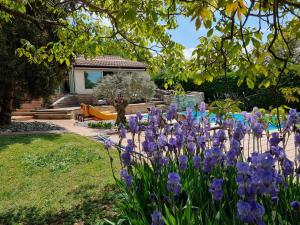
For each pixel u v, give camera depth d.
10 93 17.45
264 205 2.82
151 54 6.16
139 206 3.60
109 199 5.94
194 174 3.64
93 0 5.17
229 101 3.14
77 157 9.69
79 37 5.73
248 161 3.14
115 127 16.84
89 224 5.04
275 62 2.73
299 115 3.47
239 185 2.17
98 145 11.48
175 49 5.27
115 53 6.28
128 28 5.59
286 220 2.77
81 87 31.70
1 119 18.16
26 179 7.98
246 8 2.31
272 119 3.80
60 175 8.04
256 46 2.62
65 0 5.43
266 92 3.15
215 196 2.57
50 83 17.02
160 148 3.98
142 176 4.11
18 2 5.56
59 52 6.29
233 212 2.69
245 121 4.30
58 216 5.51
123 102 17.06
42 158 9.88
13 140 12.91
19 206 6.17
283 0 2.23
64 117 23.12
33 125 18.48
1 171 8.82
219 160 3.34
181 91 5.72
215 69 3.12
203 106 4.47
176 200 3.40
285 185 2.99
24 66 15.23
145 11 3.43
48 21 5.81
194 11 2.29
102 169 8.20
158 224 2.54
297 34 2.60
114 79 24.94
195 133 4.34
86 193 6.46
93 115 22.34
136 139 12.01
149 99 27.69
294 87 3.32
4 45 14.48
